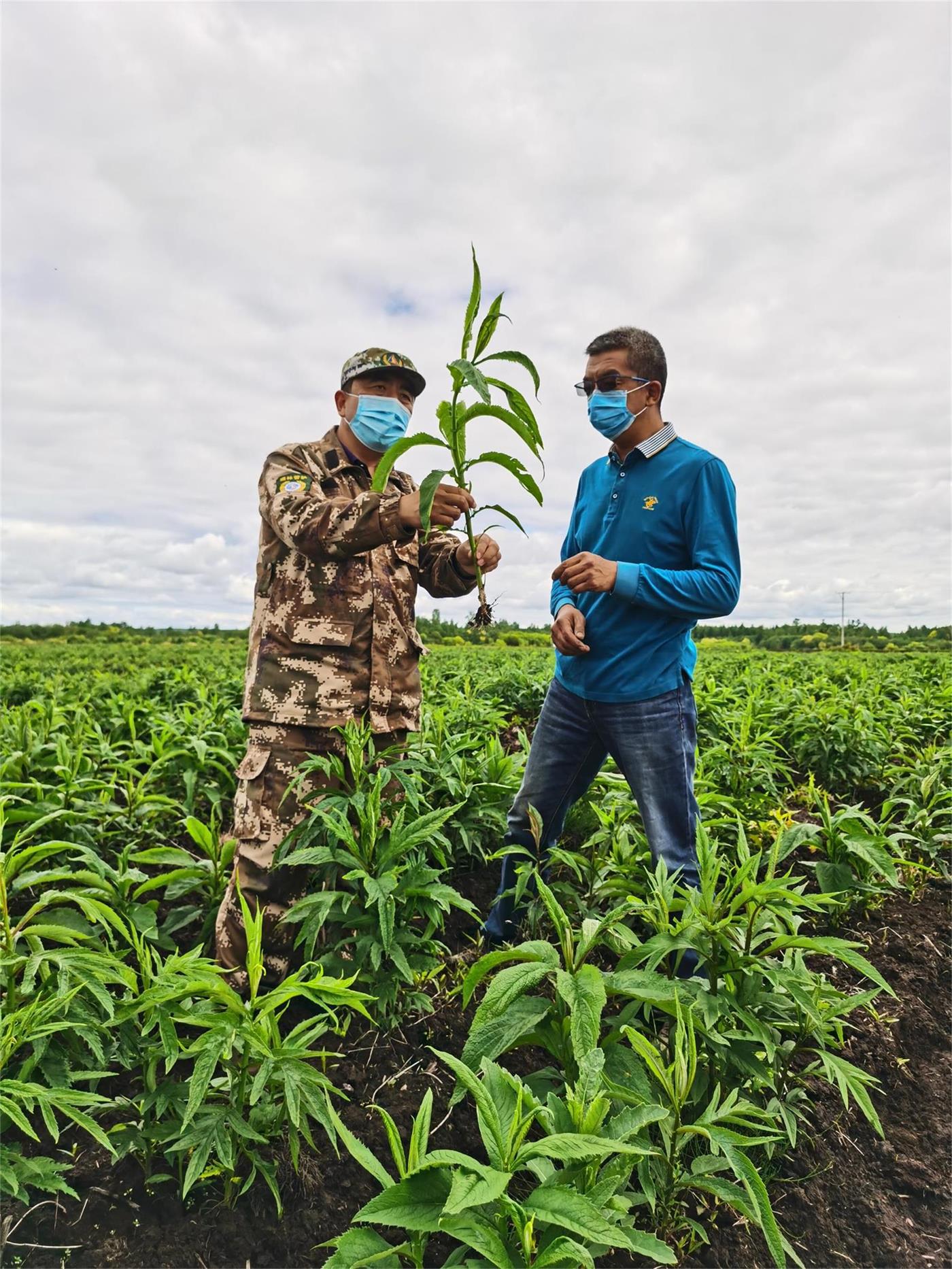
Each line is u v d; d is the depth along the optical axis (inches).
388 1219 60.5
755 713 253.9
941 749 211.6
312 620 123.8
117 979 88.7
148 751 189.0
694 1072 76.7
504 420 94.5
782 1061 99.1
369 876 105.7
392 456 100.7
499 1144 62.6
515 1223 61.8
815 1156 98.9
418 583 141.9
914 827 170.4
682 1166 83.9
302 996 117.7
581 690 122.8
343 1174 91.4
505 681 316.8
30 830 106.9
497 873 163.2
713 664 515.5
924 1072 115.4
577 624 121.3
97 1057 88.7
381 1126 98.3
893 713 266.2
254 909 117.5
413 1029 116.2
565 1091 86.5
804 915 150.9
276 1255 81.4
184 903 148.8
